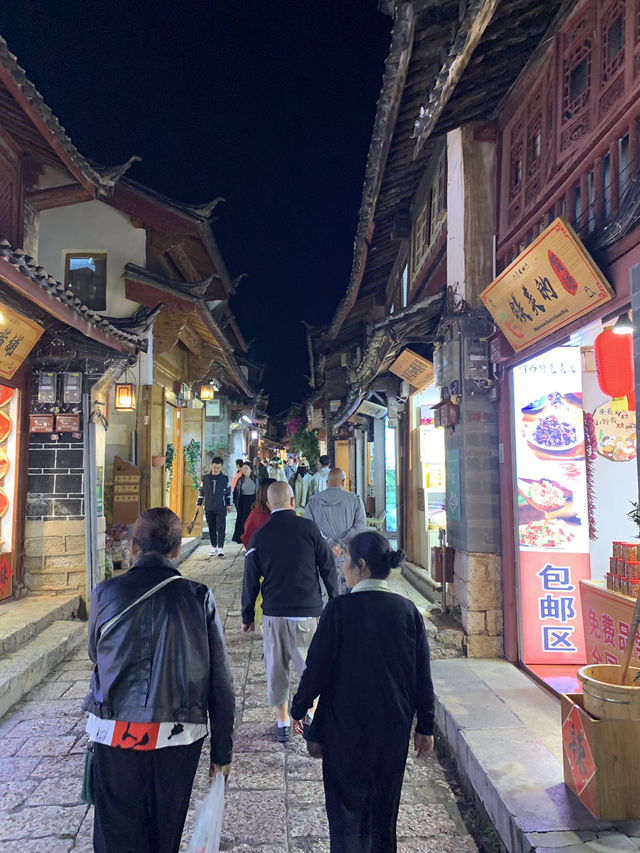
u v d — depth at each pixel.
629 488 4.78
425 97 4.60
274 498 4.20
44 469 6.96
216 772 2.19
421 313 5.88
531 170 4.43
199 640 2.15
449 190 5.62
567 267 3.34
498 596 5.03
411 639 2.40
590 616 4.11
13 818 3.09
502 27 3.88
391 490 12.75
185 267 12.48
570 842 2.49
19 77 5.02
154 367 10.77
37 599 6.66
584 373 4.91
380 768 2.25
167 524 2.32
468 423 5.12
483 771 3.13
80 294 10.05
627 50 3.02
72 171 6.52
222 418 20.58
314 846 2.89
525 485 4.91
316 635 2.43
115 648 2.07
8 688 4.42
